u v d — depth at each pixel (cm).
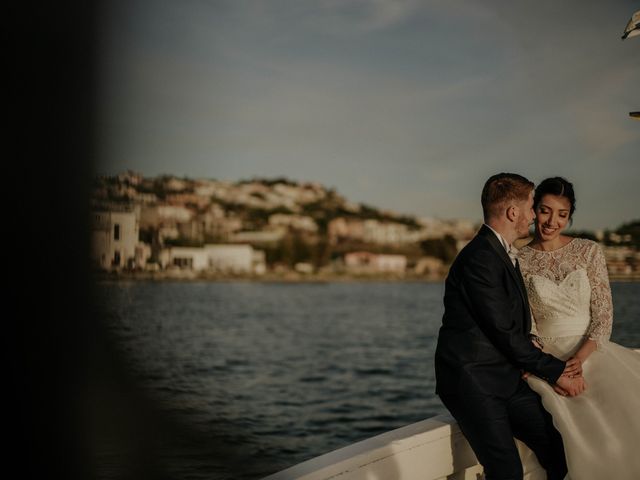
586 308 263
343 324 5688
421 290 13700
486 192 244
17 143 376
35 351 410
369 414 1562
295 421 1402
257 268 15675
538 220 271
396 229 18075
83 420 459
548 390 243
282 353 3322
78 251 426
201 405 1259
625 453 235
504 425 229
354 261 17050
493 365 231
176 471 543
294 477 200
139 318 1137
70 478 411
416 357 3169
